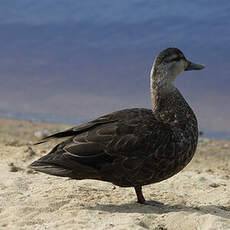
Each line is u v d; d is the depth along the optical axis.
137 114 8.64
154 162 8.27
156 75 9.05
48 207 8.50
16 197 9.06
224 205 9.04
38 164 8.25
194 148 8.68
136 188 8.80
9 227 7.64
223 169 12.87
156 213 8.32
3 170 10.82
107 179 8.41
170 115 8.68
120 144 8.20
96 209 8.45
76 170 8.20
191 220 7.80
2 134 16.03
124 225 7.41
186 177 10.88
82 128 8.46
